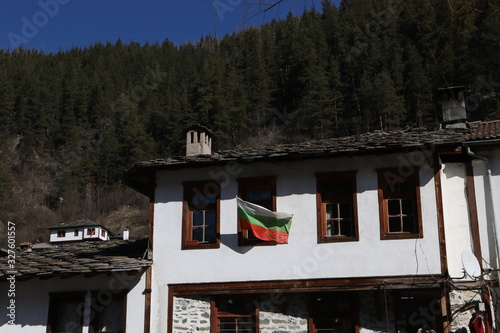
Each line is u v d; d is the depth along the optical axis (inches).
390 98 1401.3
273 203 566.6
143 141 2502.5
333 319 534.9
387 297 525.3
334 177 558.9
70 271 545.6
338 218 556.1
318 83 2032.5
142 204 2476.6
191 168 594.9
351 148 536.7
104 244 683.4
